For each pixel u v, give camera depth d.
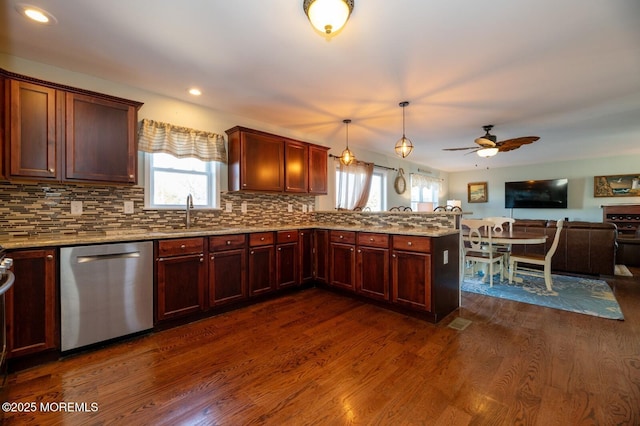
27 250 1.94
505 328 2.60
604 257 4.45
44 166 2.19
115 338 2.29
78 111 2.34
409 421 1.47
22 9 1.77
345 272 3.48
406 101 3.31
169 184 3.20
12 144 2.07
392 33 2.03
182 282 2.66
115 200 2.80
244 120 3.86
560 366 1.96
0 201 2.27
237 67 2.52
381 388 1.73
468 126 4.33
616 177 6.80
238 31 2.01
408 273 2.88
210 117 3.51
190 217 3.28
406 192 7.29
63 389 1.72
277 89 2.98
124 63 2.45
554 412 1.51
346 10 1.53
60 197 2.52
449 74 2.66
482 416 1.49
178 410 1.55
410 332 2.52
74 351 2.12
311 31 2.01
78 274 2.13
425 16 1.85
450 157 6.91
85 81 2.65
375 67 2.52
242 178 3.42
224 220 3.59
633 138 5.07
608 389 1.70
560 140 5.26
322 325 2.67
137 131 2.76
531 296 3.51
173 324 2.63
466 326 2.64
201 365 1.99
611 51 2.27
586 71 2.60
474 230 3.97
